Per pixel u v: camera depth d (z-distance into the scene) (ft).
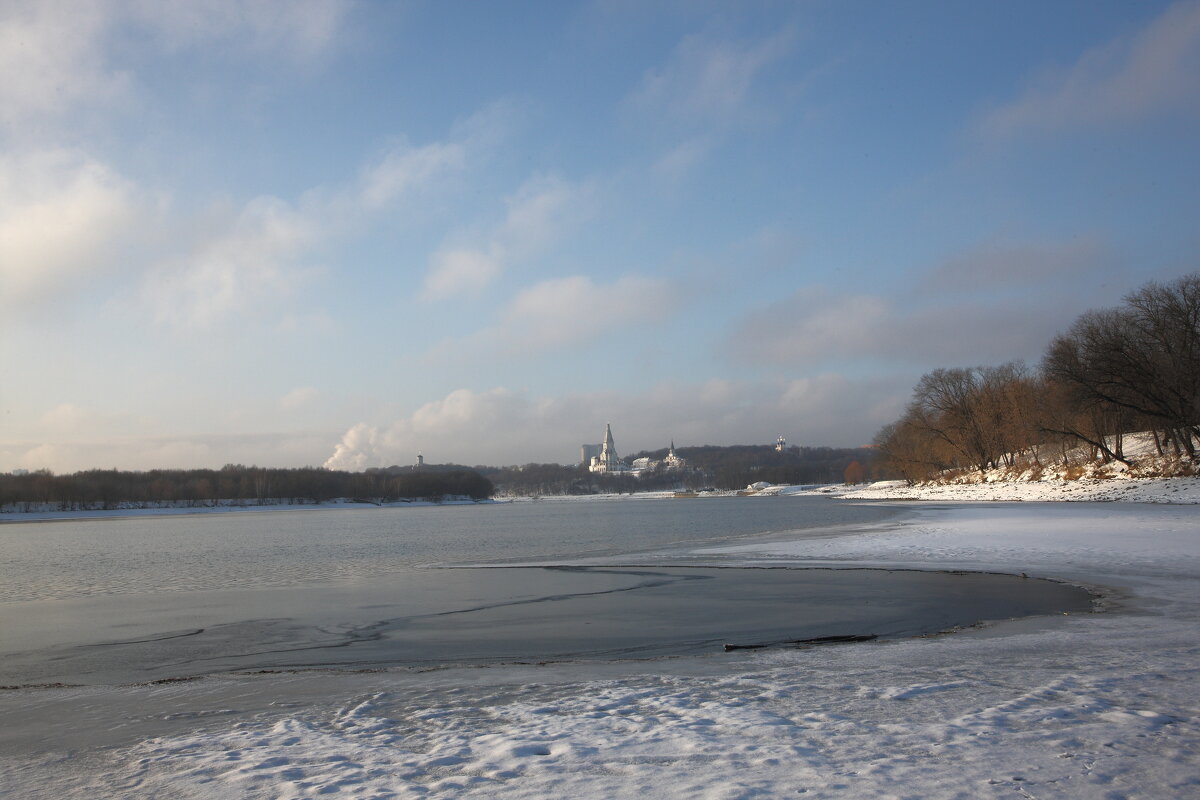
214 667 52.29
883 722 31.24
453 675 44.96
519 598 81.30
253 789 25.71
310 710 37.06
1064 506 225.35
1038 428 285.43
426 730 32.50
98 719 37.22
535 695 38.78
